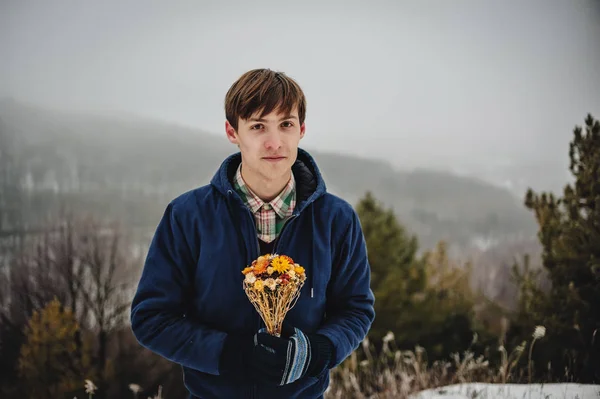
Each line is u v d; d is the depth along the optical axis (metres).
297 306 1.30
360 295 1.42
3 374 13.62
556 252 4.20
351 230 1.40
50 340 13.44
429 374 3.92
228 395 1.30
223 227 1.31
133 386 2.93
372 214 7.90
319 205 1.39
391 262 7.54
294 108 1.24
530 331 4.32
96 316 14.55
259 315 1.30
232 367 1.20
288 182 1.37
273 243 1.35
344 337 1.28
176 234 1.32
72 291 14.77
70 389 13.19
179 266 1.31
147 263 1.32
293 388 1.30
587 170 4.18
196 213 1.32
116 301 14.81
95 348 14.00
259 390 1.29
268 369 1.13
